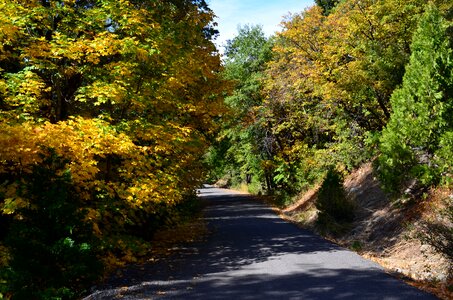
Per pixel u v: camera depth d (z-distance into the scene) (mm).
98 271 7055
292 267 8625
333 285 7066
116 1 9945
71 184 7363
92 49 9148
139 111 11086
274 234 13828
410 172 11375
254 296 6559
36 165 6973
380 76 14602
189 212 17438
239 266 8891
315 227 15203
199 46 14906
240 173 52500
